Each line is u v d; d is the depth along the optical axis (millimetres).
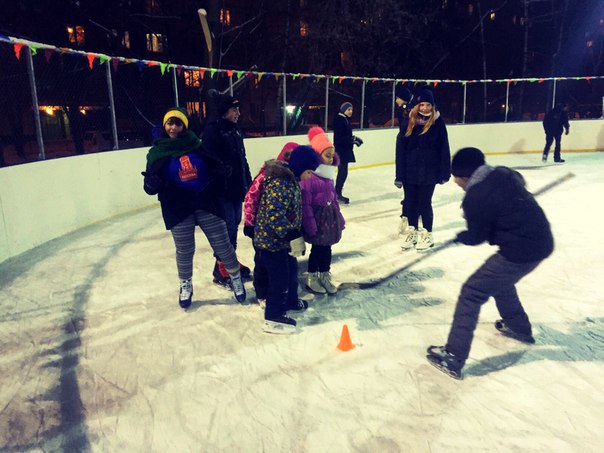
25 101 13531
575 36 26594
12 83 13180
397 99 5320
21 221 5113
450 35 24281
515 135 14867
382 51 18906
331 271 4508
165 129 3311
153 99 16516
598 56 26500
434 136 4699
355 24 17453
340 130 7410
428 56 21859
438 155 4789
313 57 17469
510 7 27047
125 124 16125
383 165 12953
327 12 17109
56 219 5773
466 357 2666
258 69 18469
